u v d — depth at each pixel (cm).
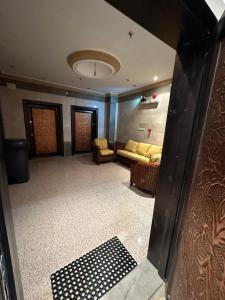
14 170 290
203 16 66
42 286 116
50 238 162
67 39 209
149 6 60
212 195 62
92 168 416
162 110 395
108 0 61
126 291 114
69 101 497
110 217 203
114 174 375
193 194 80
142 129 464
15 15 164
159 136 409
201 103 84
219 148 59
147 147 420
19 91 408
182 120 96
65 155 533
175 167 103
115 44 214
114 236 169
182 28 73
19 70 345
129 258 142
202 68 82
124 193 275
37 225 181
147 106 440
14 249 73
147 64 274
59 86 464
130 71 314
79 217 200
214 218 59
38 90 434
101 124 590
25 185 291
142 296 111
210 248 60
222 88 61
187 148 93
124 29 181
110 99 543
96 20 169
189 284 75
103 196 261
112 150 493
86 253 146
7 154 279
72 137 538
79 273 127
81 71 320
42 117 477
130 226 187
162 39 85
